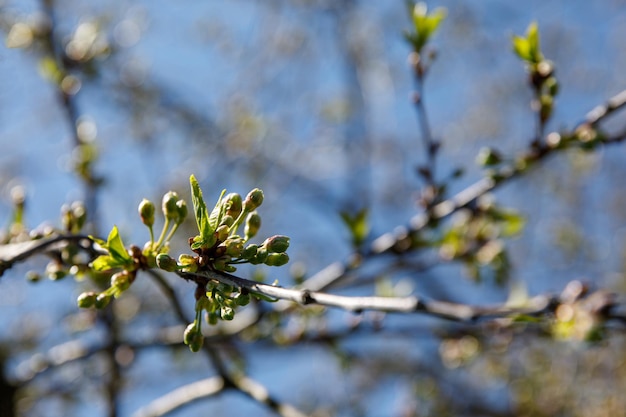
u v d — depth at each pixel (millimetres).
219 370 3873
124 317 6215
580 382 8305
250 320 4062
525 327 3926
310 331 4238
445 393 8203
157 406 3900
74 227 2568
